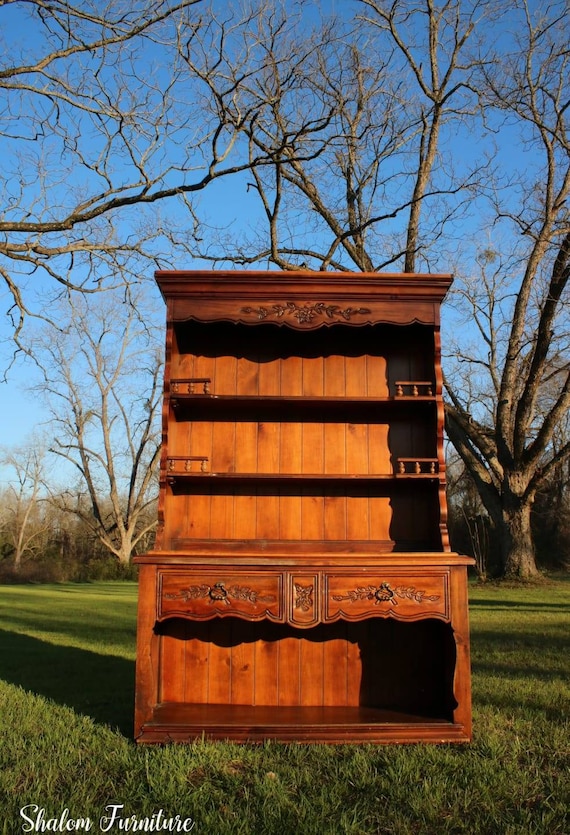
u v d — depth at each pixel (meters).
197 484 4.99
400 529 4.95
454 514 27.58
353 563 4.07
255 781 3.37
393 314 4.58
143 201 6.79
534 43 13.23
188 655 4.74
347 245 12.16
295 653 4.75
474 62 11.71
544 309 16.08
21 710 4.64
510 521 18.14
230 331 5.11
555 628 8.80
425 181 12.12
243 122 6.96
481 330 21.31
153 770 3.48
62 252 7.00
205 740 3.98
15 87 6.54
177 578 4.09
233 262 9.72
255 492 5.02
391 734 4.04
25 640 8.24
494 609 11.59
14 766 3.55
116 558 32.28
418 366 5.09
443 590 4.09
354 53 10.98
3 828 2.84
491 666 6.12
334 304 4.57
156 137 7.07
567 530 28.02
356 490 5.02
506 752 3.80
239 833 2.81
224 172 6.80
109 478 31.81
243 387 5.08
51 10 6.35
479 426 19.73
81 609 12.67
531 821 2.95
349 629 4.79
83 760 3.68
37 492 38.47
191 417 5.07
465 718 4.05
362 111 11.22
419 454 5.01
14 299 7.36
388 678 4.73
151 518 35.75
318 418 5.09
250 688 4.70
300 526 4.96
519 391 20.33
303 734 4.04
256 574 4.07
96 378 31.30
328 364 5.12
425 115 11.83
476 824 2.94
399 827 2.88
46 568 33.31
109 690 5.38
